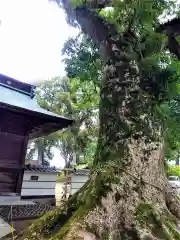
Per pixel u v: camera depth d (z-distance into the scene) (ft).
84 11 19.04
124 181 14.20
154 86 18.16
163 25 19.66
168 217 13.73
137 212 13.25
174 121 25.08
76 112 75.41
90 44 26.84
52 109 78.79
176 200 15.38
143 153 15.43
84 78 29.99
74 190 53.52
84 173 55.67
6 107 23.88
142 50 19.30
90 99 37.86
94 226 12.14
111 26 18.75
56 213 14.61
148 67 18.51
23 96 33.32
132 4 18.03
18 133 28.04
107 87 18.03
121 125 16.28
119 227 12.79
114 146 15.84
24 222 21.07
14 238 14.89
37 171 40.93
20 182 27.58
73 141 84.07
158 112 17.80
